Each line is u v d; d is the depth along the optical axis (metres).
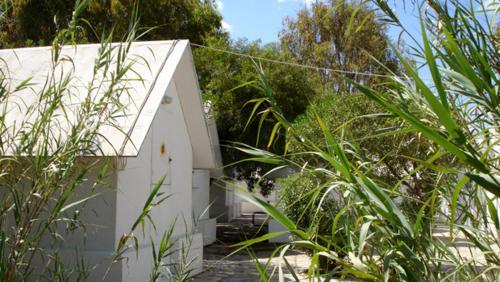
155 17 21.59
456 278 2.67
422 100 2.53
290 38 30.11
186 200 11.95
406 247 2.34
